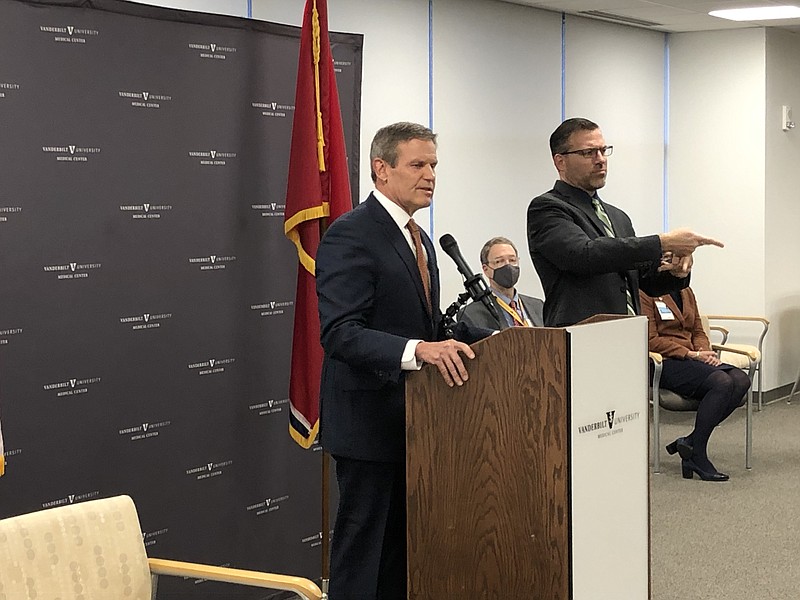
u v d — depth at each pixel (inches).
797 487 221.6
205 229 139.6
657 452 234.7
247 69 143.0
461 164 238.8
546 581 89.0
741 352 248.5
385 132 105.3
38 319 122.6
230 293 143.0
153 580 97.3
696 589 162.2
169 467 136.8
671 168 316.8
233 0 179.9
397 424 105.2
